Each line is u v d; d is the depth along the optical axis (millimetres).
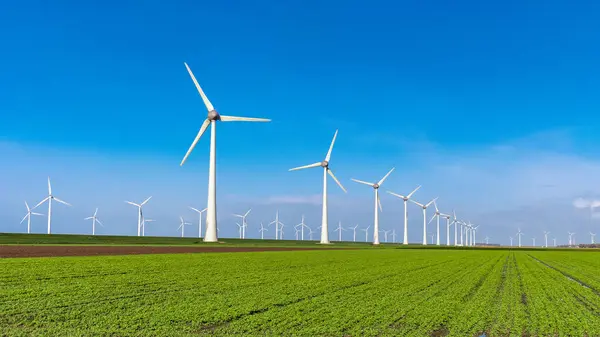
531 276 36875
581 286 30078
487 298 23969
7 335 14617
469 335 16062
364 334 15953
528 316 19547
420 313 19453
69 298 21203
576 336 16109
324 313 19156
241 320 17531
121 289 24250
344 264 46344
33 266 34844
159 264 39844
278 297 22703
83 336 14727
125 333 15258
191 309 19188
